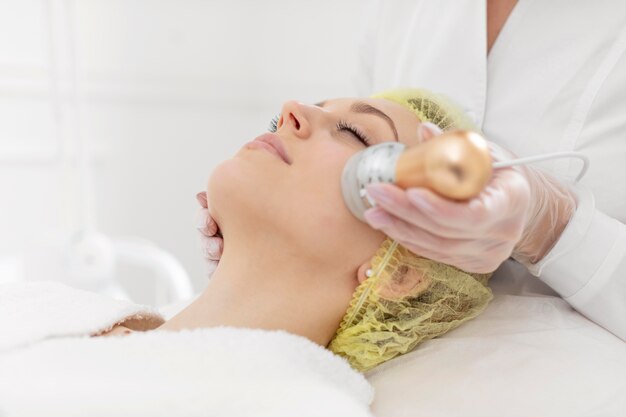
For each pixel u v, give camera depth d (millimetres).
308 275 687
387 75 1088
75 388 517
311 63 1979
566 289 732
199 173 2037
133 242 1542
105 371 544
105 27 1748
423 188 465
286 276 688
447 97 850
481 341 725
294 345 618
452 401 647
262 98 2104
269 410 526
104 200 1828
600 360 673
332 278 691
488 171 439
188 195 2029
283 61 2049
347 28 1865
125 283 1933
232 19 2004
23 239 1662
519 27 913
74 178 1468
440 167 441
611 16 825
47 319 659
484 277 807
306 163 692
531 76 885
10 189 1627
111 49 1773
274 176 684
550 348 695
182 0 1883
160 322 760
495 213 467
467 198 457
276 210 671
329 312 699
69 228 1462
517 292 858
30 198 1660
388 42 1090
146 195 1923
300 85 2016
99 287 1408
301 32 1983
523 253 722
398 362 731
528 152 858
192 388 530
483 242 531
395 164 506
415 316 729
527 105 876
